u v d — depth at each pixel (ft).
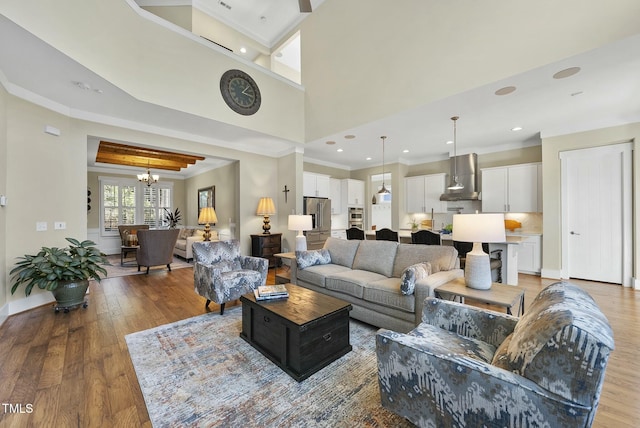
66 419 4.79
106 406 5.12
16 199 9.77
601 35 7.55
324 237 20.76
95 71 8.89
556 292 4.13
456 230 7.28
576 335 2.89
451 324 5.51
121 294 12.27
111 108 11.55
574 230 14.38
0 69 8.72
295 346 6.05
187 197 28.25
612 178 13.32
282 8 16.81
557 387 2.99
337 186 23.90
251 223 18.28
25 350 7.20
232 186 20.12
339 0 14.62
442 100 10.97
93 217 23.31
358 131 14.93
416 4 11.41
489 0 9.48
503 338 4.89
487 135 15.89
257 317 7.29
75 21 8.27
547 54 8.40
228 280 9.93
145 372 6.22
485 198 18.07
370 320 8.60
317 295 7.91
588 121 13.60
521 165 16.70
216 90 13.06
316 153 20.42
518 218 17.47
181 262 20.29
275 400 5.31
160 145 14.11
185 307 10.61
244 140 16.61
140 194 25.96
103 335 8.11
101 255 11.18
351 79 14.12
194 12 17.03
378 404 5.19
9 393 5.47
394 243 10.27
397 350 4.30
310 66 16.51
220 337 8.00
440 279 7.70
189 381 5.89
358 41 13.69
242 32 18.66
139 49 10.50
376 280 8.93
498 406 3.35
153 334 8.18
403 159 22.77
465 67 10.10
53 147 10.90
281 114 15.85
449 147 18.61
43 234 10.59
